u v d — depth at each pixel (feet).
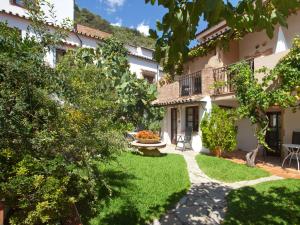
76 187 14.24
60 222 12.97
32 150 12.84
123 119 32.58
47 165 12.43
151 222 15.81
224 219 16.22
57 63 17.62
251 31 6.84
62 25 16.49
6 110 12.31
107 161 18.11
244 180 25.86
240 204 18.70
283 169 30.73
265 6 6.15
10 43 13.55
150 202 18.61
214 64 44.88
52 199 11.44
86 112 15.53
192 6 5.75
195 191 22.12
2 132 11.88
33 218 11.05
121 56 36.17
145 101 35.40
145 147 37.45
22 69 12.64
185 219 16.37
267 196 20.27
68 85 15.03
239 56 45.75
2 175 11.38
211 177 26.99
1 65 12.53
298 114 36.73
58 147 13.64
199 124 44.93
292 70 27.55
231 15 6.02
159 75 70.38
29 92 12.95
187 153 43.14
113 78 31.37
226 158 38.27
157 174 26.43
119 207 17.31
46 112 13.35
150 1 6.61
